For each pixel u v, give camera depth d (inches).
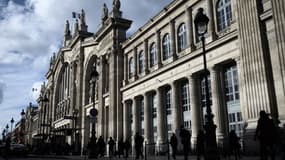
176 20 1156.5
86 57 2037.4
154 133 1251.2
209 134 479.8
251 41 724.0
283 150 469.4
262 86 681.0
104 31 1684.3
